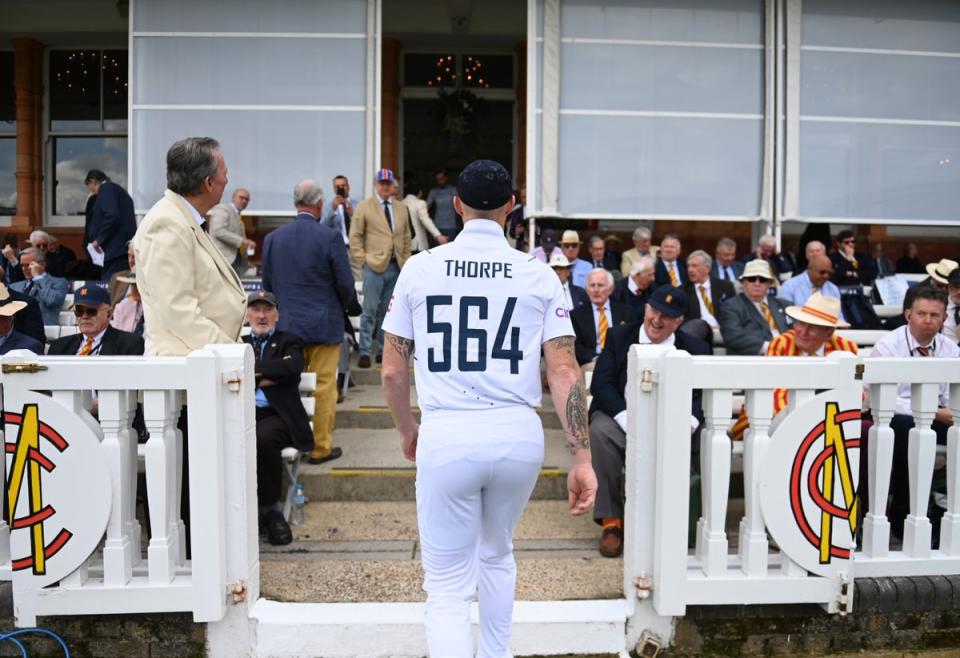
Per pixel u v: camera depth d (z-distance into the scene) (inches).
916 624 137.7
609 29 325.1
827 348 186.9
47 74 441.1
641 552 133.2
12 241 432.5
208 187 138.7
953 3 331.9
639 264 268.1
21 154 434.3
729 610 134.6
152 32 326.0
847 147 332.5
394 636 130.0
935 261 409.1
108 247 262.5
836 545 132.2
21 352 124.4
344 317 219.8
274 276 199.9
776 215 330.3
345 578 147.6
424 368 103.4
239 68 327.9
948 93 334.6
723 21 328.2
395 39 447.5
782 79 327.6
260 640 130.1
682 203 330.6
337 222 315.6
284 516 171.9
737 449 163.5
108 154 446.3
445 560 102.9
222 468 127.8
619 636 132.8
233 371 127.1
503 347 102.2
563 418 104.3
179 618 129.3
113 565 126.0
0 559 134.1
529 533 173.3
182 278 133.3
